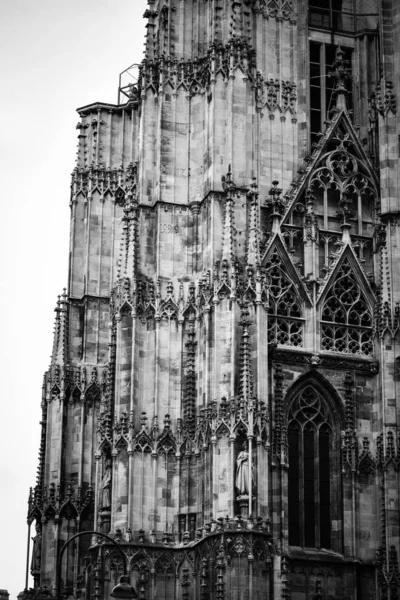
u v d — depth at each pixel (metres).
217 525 67.31
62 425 82.75
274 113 79.56
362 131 81.69
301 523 72.69
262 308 71.38
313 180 78.44
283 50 81.00
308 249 76.94
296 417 74.25
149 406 72.31
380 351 75.38
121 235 82.81
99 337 84.88
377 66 83.19
